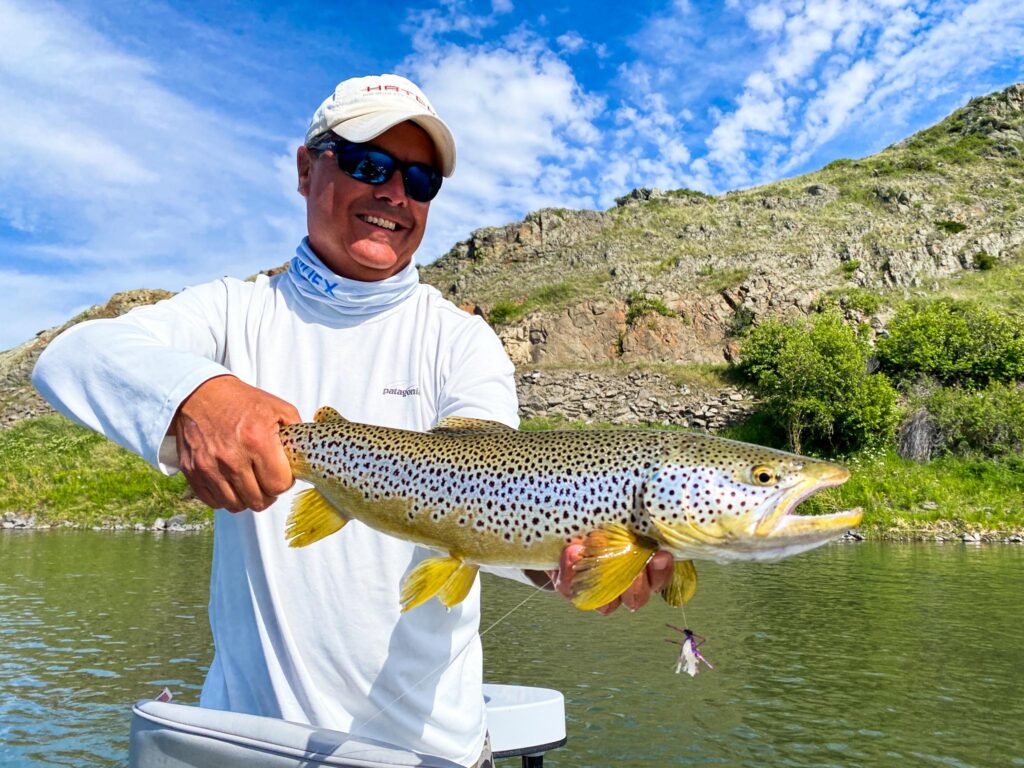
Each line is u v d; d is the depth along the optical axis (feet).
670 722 8.99
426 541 2.83
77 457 39.50
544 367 47.29
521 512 2.79
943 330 43.21
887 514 29.17
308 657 2.72
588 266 62.13
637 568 2.70
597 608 2.65
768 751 8.14
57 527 31.30
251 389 2.29
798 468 2.77
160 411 2.22
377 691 2.72
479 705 3.05
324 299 2.99
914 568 20.47
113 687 10.33
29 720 9.08
